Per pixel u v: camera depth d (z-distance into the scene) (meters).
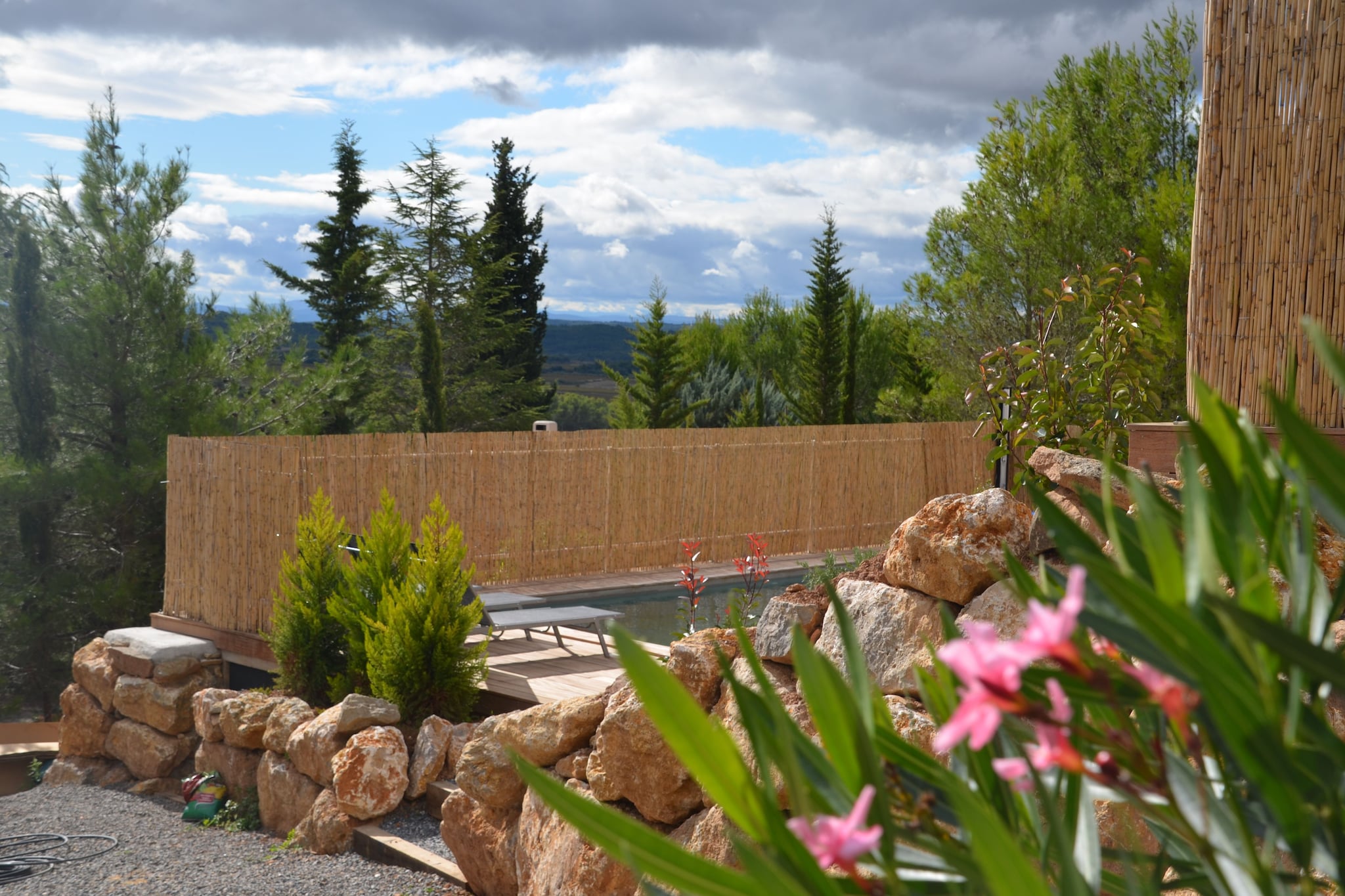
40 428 15.58
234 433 16.84
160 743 8.34
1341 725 2.01
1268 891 0.60
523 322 35.72
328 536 7.72
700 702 3.61
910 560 3.17
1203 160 3.24
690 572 8.27
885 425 15.98
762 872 0.52
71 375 15.63
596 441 13.16
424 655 6.61
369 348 31.80
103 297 15.65
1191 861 0.80
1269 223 3.09
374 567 7.39
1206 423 0.67
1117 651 0.71
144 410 16.03
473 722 6.99
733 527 14.44
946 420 21.77
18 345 15.49
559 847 4.00
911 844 0.72
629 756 3.75
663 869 0.57
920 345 20.36
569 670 7.88
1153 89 18.14
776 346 35.06
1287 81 3.06
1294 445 0.53
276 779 6.57
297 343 18.92
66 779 8.87
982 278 18.59
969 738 0.77
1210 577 0.57
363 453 11.14
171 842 6.45
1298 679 0.63
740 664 3.57
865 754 0.59
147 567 15.48
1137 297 5.02
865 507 15.82
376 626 6.70
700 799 3.62
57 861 6.07
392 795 5.85
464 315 33.00
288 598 7.72
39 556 15.29
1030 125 18.52
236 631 8.80
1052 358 4.88
